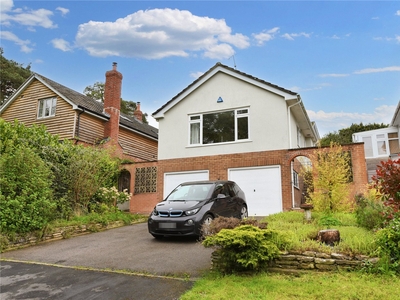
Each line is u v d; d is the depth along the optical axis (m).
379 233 5.42
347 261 5.15
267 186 14.34
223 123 15.93
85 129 18.72
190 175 16.02
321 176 10.36
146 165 16.95
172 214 8.66
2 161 9.37
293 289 4.51
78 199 12.17
